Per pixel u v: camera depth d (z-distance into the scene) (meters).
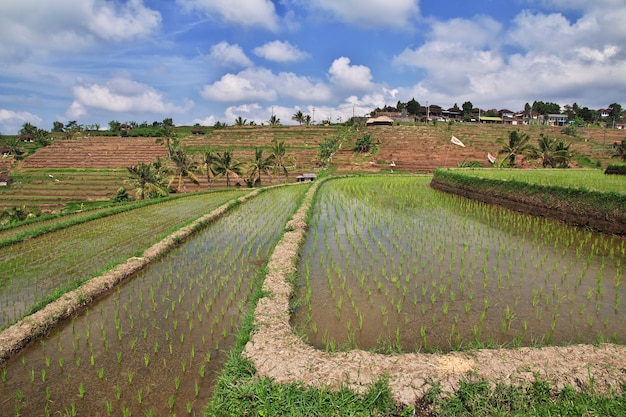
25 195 53.84
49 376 6.04
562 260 10.88
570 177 21.80
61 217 21.16
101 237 15.36
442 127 97.94
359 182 35.72
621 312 7.64
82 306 8.47
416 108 123.31
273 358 5.72
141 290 9.46
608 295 8.46
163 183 45.62
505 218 17.06
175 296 9.05
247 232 15.61
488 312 7.72
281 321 6.99
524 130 97.06
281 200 25.55
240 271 10.77
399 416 4.82
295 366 5.52
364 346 6.55
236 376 5.41
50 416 5.18
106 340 7.07
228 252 12.70
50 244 14.24
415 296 8.16
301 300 8.45
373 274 10.01
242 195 27.41
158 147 85.06
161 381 5.86
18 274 10.87
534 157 52.69
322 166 65.69
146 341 6.99
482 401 4.96
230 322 7.70
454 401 4.95
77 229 16.95
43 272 11.02
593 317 7.45
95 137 98.00
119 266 10.55
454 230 14.66
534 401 5.00
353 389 5.04
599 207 14.11
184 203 25.98
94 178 63.19
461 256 11.37
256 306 7.70
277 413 4.81
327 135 93.94
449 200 23.14
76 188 56.94
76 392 5.66
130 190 54.25
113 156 78.38
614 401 4.87
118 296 9.11
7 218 35.66
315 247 12.62
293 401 4.93
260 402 4.95
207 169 49.69
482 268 10.30
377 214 18.16
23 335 6.96
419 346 6.52
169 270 10.90
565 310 7.75
